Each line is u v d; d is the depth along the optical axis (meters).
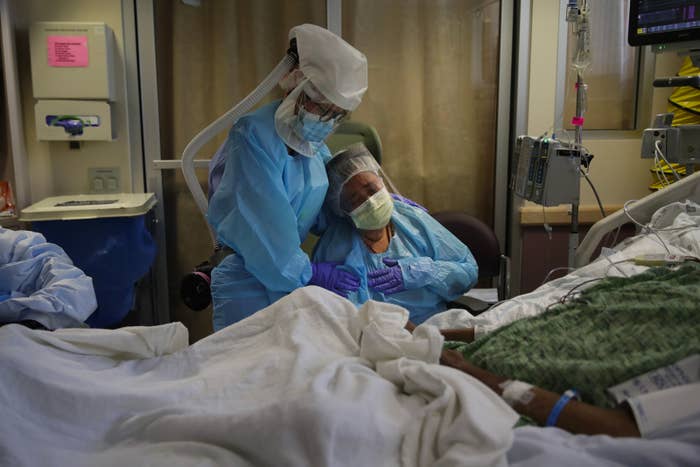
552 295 1.72
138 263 2.61
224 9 2.86
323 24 2.90
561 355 1.15
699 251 1.82
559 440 0.89
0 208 2.61
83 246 2.54
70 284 1.51
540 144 2.22
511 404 1.03
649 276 1.34
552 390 1.10
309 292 1.31
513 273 3.07
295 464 0.83
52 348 1.14
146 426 0.99
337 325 1.26
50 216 2.44
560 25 2.90
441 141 3.03
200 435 0.92
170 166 2.78
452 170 3.05
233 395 1.05
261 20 2.87
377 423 0.90
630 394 1.02
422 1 2.92
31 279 1.60
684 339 1.09
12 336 1.07
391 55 2.94
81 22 2.68
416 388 1.03
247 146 1.85
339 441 0.85
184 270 3.03
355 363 1.11
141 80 2.84
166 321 3.01
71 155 2.82
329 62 1.81
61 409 0.99
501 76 2.98
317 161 2.14
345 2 2.89
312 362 1.10
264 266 1.84
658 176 2.77
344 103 1.84
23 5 2.72
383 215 2.07
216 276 1.96
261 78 2.91
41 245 1.68
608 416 0.96
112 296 2.60
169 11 2.84
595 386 1.06
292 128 1.92
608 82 2.95
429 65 2.96
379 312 1.27
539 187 2.20
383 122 2.99
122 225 2.56
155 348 1.24
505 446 0.85
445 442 0.89
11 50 2.59
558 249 3.03
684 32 2.20
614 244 2.52
